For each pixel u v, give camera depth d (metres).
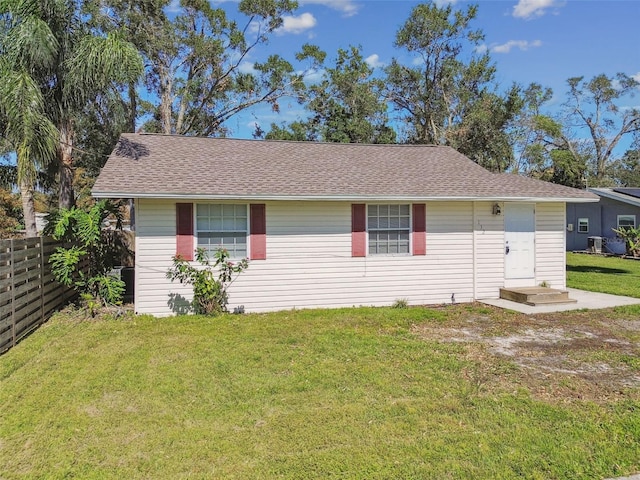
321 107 25.88
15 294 6.76
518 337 7.22
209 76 23.03
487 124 24.27
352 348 6.53
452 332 7.57
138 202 8.77
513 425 4.02
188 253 9.00
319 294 9.79
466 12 26.33
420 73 27.70
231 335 7.30
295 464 3.38
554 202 11.07
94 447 3.66
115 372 5.48
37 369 5.59
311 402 4.56
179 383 5.11
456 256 10.55
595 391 4.86
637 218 21.81
